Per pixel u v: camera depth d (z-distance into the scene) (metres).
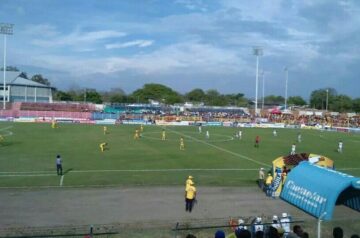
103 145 61.62
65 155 55.97
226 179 42.12
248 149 66.69
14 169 45.38
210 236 23.52
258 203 32.16
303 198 29.86
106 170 45.88
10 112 117.62
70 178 41.06
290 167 34.66
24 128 92.12
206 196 34.16
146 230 24.52
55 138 74.88
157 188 36.78
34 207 29.94
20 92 169.50
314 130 109.56
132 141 73.25
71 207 30.16
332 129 111.38
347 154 64.81
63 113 123.31
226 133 92.81
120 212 29.16
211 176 43.75
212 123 116.94
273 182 34.16
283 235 18.80
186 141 75.44
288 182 32.34
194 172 45.91
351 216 27.28
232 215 28.83
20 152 57.75
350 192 29.14
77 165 48.59
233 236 19.20
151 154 58.47
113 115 125.25
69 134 82.19
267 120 127.31
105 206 30.62
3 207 29.73
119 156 56.16
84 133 84.75
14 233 23.44
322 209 27.09
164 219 27.61
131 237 23.11
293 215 28.59
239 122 118.38
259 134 93.12
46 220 26.97
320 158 35.09
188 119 124.06
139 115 127.56
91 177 41.81
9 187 36.38
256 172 46.81
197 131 95.88
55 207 30.06
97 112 131.25
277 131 102.69
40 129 90.94
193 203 31.83
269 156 59.81
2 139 70.88
